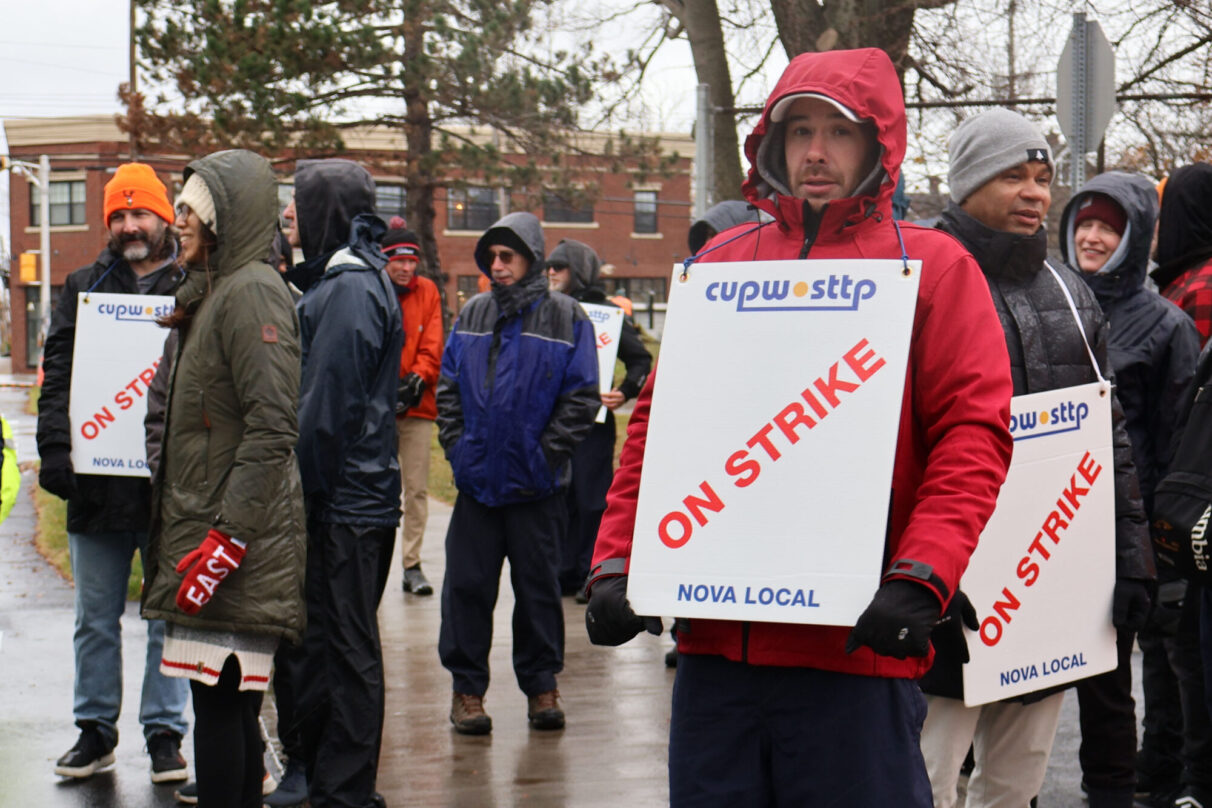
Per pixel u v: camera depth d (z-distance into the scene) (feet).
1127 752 12.61
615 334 26.63
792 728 7.70
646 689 19.67
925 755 10.76
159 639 15.15
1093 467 10.83
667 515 7.72
